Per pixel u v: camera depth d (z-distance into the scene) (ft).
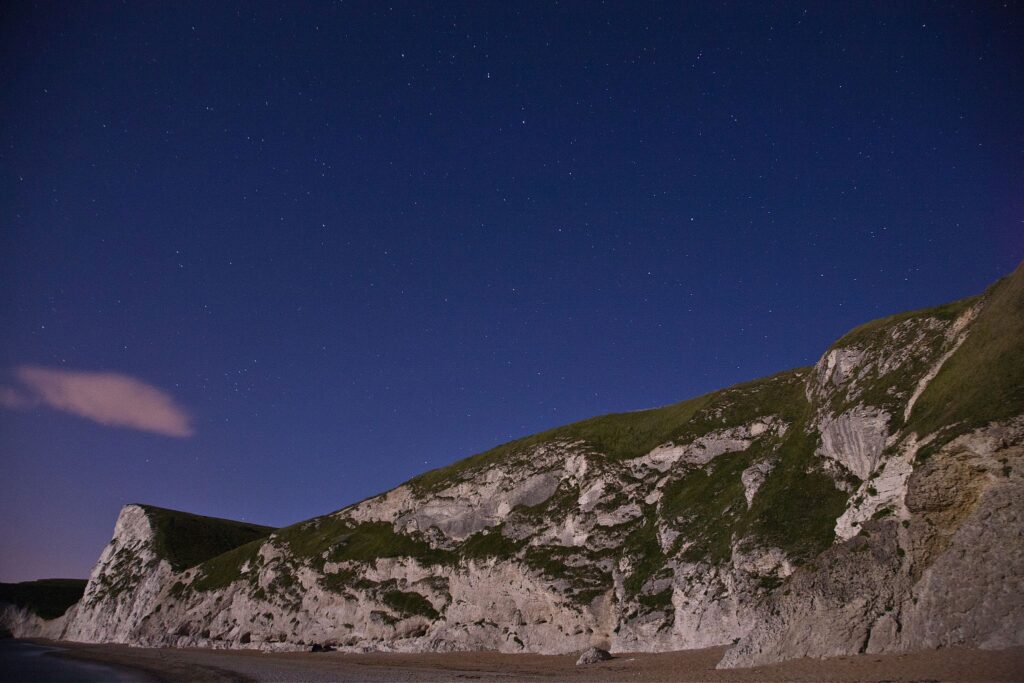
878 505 118.01
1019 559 82.43
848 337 181.57
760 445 184.24
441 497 251.60
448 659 171.53
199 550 364.17
